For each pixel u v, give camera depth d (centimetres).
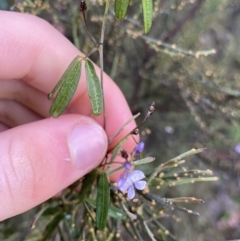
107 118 9
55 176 7
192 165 14
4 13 8
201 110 13
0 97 9
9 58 8
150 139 14
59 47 8
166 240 9
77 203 8
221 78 13
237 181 14
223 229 14
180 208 7
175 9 12
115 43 12
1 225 11
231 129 13
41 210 8
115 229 8
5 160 7
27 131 7
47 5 10
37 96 9
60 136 7
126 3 5
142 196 7
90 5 10
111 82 9
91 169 7
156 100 14
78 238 8
